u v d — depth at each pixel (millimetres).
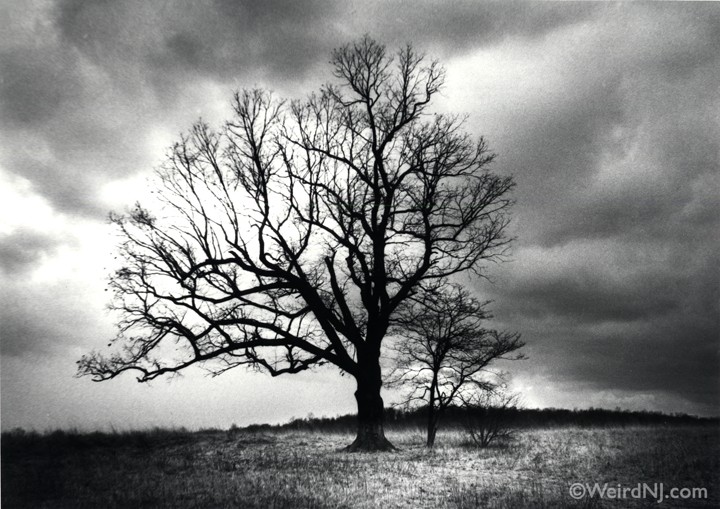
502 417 26047
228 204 26234
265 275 25891
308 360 25656
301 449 24828
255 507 14203
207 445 25297
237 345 24781
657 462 19344
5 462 21344
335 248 27125
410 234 26641
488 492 15688
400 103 27594
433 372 25266
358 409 25609
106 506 14625
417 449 24812
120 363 23906
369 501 14781
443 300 25344
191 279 25000
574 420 38969
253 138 26891
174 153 26391
